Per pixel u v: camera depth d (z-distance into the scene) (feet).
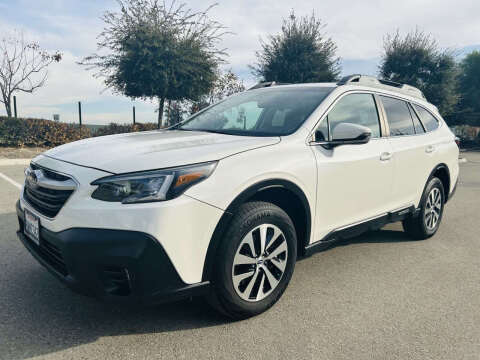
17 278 10.55
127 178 7.26
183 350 7.57
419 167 13.97
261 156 8.72
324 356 7.53
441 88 80.59
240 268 8.41
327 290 10.52
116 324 8.43
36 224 8.28
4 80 59.21
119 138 10.05
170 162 7.59
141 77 49.93
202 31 52.90
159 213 7.12
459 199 24.86
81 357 7.26
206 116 12.90
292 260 9.40
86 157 8.29
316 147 10.04
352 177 10.87
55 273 7.79
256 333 8.25
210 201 7.65
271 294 9.07
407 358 7.56
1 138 39.99
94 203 7.27
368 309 9.50
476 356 7.68
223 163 8.05
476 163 52.60
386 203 12.63
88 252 7.04
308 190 9.57
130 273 7.12
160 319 8.67
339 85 11.82
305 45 67.00
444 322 8.97
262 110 11.53
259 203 8.61
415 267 12.42
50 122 43.45
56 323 8.39
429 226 15.37
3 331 8.02
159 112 55.21
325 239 10.50
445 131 16.30
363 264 12.55
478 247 14.70
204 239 7.67
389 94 13.58
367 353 7.68
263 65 69.67
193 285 7.68
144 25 50.37
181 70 51.06
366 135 9.85
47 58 61.11
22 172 29.22
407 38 82.07
